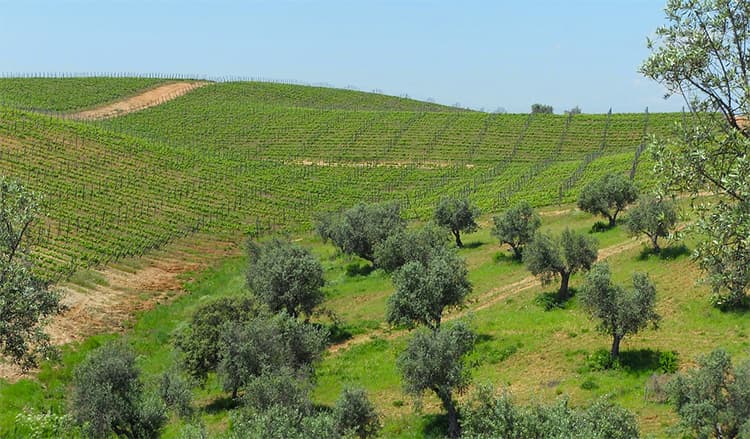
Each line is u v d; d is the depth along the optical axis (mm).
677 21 13211
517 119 144000
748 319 35656
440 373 29312
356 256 67062
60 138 91938
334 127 141000
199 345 37688
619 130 132125
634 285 34500
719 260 13031
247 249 63438
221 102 168250
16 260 20453
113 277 55594
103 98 161250
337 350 42781
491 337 40156
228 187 93750
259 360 33281
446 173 109625
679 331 36562
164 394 31484
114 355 29312
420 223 79438
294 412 22312
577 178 88750
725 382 25047
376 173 110625
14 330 19375
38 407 32250
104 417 26547
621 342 36188
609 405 26078
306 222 84438
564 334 38844
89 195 74750
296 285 44219
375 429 28656
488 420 21000
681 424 24766
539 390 32312
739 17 12664
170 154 102562
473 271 56250
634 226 48156
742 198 12219
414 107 195750
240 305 40375
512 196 85000
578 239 45250
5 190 19891
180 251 67312
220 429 30359
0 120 90562
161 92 175250
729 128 12703
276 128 140125
